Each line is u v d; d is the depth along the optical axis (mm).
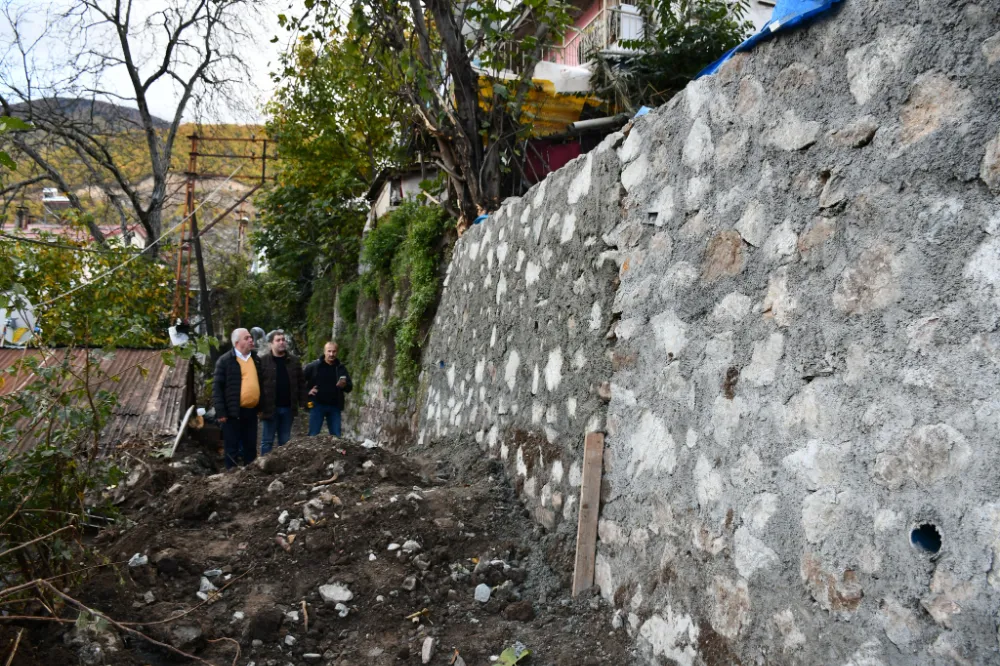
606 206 4055
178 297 15961
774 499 2566
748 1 10609
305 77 13656
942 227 2057
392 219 11219
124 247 7316
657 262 3496
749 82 2902
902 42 2223
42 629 3191
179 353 3553
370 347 11203
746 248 2861
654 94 10047
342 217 17797
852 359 2307
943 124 2082
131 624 3164
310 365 8891
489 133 8328
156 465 5797
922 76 2156
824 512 2344
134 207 16641
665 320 3375
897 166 2213
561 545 4023
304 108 14805
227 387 7547
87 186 17125
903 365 2129
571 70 10359
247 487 4922
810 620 2346
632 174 3807
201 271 17406
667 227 3436
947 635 1914
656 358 3430
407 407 8594
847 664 2193
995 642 1799
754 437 2699
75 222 6566
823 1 2465
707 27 10086
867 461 2209
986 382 1890
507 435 5266
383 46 8023
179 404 9523
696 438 3055
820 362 2424
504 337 5633
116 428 8672
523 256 5395
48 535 2959
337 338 13953
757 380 2723
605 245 4047
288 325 21859
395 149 10914
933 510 1987
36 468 3209
